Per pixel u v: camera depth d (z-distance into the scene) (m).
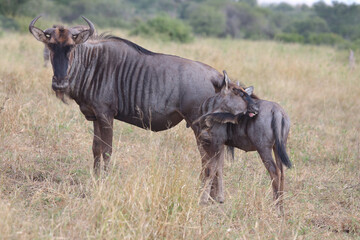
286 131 19.30
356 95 46.88
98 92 21.25
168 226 16.34
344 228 19.59
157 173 17.88
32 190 20.08
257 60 59.94
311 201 21.69
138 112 21.61
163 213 17.16
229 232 17.20
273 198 19.45
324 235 18.33
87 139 27.91
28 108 30.14
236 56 60.28
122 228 15.62
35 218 16.92
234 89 19.81
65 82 19.77
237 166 24.92
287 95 43.59
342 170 26.31
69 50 19.81
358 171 26.38
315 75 54.09
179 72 21.17
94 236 15.35
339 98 45.19
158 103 21.34
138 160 23.08
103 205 16.39
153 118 21.73
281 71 54.44
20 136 26.38
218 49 70.50
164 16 109.88
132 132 29.45
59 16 185.00
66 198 18.86
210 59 53.56
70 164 23.56
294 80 50.50
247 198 20.31
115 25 161.88
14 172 21.62
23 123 27.84
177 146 25.92
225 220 18.78
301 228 18.55
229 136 20.38
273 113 19.09
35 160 23.45
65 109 31.77
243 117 19.66
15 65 42.59
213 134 20.55
